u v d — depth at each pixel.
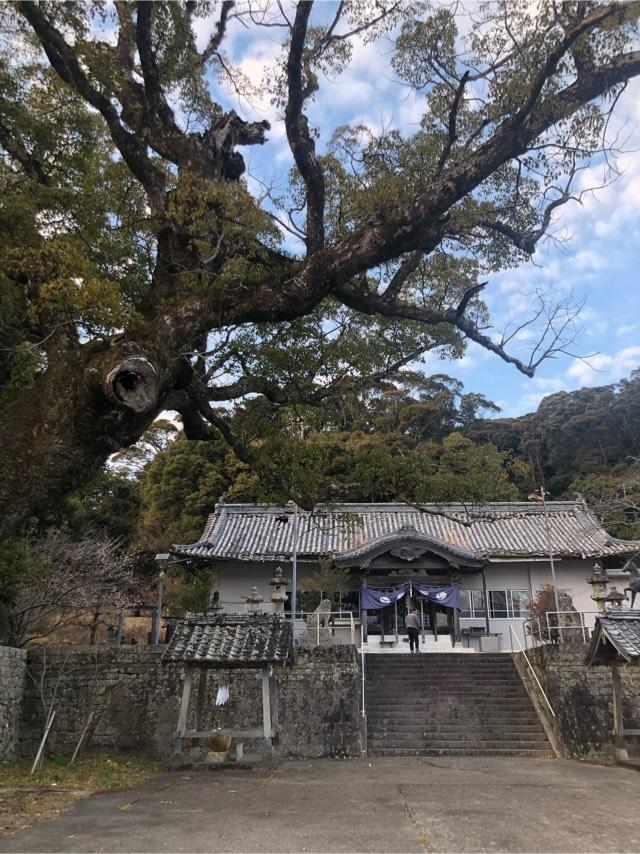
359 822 5.98
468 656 17.81
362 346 10.65
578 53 8.45
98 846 5.10
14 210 7.28
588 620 21.08
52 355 6.63
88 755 12.55
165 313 7.57
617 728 11.82
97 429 6.20
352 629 19.33
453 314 9.77
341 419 10.86
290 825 5.86
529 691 15.73
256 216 8.52
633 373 47.97
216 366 9.66
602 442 43.78
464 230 10.53
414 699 15.48
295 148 8.34
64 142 9.51
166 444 40.00
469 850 4.90
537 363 9.80
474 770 10.43
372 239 8.24
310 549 24.48
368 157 10.34
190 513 31.22
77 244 8.19
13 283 7.41
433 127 10.23
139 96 9.13
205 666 10.57
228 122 10.34
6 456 5.95
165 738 12.88
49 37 7.63
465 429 44.97
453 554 23.44
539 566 24.95
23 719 12.88
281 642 10.77
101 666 13.41
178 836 5.45
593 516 26.97
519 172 10.18
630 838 5.40
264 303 8.05
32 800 7.51
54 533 16.52
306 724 13.17
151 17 7.98
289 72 7.93
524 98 8.33
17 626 14.80
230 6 9.68
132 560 25.02
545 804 7.03
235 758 10.60
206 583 23.97
